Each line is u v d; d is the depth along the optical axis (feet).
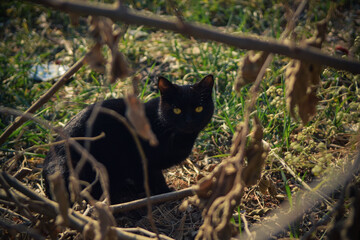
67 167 9.47
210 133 12.10
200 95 10.48
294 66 6.24
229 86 13.52
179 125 10.33
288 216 8.26
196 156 11.89
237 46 5.16
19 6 18.76
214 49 15.30
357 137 8.29
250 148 7.05
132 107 4.87
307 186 8.75
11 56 17.07
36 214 8.80
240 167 6.49
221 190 6.64
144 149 10.16
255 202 9.70
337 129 10.88
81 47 16.74
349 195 5.82
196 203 6.83
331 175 8.25
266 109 11.71
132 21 5.09
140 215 9.96
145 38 17.76
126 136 10.12
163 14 18.71
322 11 15.87
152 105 10.82
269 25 17.16
